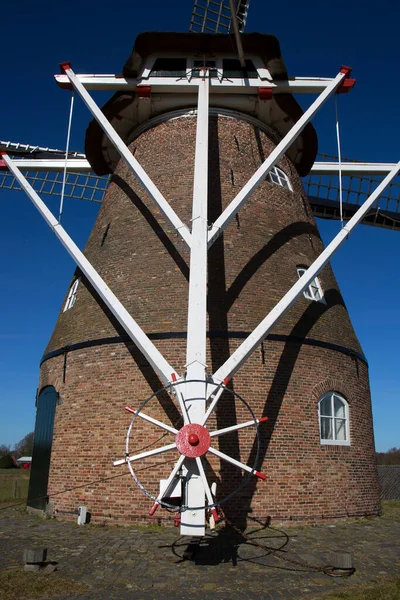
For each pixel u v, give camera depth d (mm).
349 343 14188
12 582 6949
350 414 13172
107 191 16609
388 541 9867
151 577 7340
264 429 11539
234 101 15602
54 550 8852
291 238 14844
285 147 12711
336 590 6840
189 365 9328
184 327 12133
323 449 12156
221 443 11133
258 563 8117
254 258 13578
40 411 14492
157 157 15367
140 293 13016
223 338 12078
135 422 11578
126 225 14617
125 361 12242
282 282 13617
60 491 12180
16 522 11867
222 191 14406
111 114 16031
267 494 11086
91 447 11875
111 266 14047
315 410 12398
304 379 12492
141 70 15312
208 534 10078
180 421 11273
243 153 15359
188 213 13906
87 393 12477
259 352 12164
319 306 14031
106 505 11219
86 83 15031
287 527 10914
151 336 12172
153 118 16203
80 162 19031
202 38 14945
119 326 12703
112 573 7512
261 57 15422
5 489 26688
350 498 12250
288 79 15078
